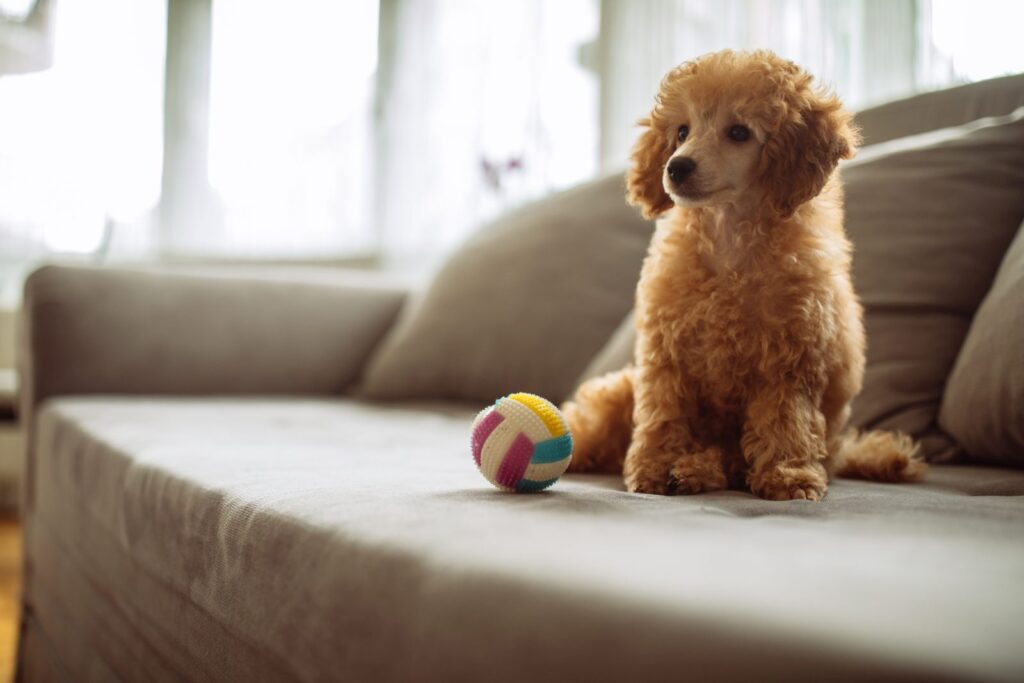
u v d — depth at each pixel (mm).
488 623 515
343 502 812
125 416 1701
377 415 1917
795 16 2260
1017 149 1466
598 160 2752
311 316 2479
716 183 1047
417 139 3416
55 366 2117
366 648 622
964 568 520
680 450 1040
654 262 1144
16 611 2299
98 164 4027
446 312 2150
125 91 4059
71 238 4027
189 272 2381
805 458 967
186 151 4008
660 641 433
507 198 3033
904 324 1387
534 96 2953
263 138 3873
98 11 4043
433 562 587
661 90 1191
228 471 1061
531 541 593
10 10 3898
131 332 2211
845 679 376
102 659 1296
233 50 3947
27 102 3959
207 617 916
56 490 1682
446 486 948
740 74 1081
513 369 1968
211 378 2309
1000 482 1029
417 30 3426
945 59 1994
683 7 2521
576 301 1948
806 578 487
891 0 2072
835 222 1146
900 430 1309
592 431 1197
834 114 1086
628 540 598
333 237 3705
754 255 1043
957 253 1406
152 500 1112
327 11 3754
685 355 1069
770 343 1010
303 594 718
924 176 1479
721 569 508
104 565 1310
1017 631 398
